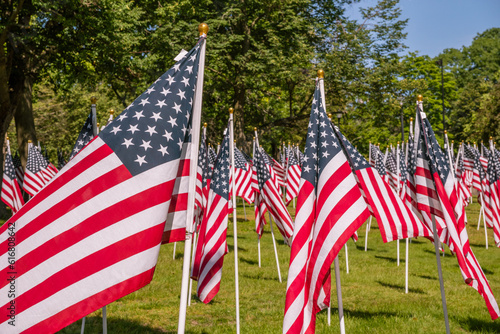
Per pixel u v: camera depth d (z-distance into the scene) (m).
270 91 40.62
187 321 9.34
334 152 6.02
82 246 4.15
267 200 12.61
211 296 8.85
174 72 4.80
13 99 21.89
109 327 8.88
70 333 8.55
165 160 4.47
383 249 19.12
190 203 4.71
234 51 34.88
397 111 39.72
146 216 4.31
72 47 21.94
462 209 8.07
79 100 48.78
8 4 19.62
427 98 57.38
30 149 17.89
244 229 24.58
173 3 27.03
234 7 32.28
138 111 4.53
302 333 5.71
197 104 4.88
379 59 38.41
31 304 4.00
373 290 12.19
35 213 4.11
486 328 8.80
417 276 13.92
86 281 4.11
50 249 4.09
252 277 13.60
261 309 10.29
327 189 5.92
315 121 6.26
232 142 8.95
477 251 18.20
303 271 5.80
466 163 28.27
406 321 9.29
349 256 17.39
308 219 5.98
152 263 4.29
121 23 22.25
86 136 7.23
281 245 19.83
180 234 4.84
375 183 8.27
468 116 71.69
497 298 11.05
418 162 8.04
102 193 4.26
